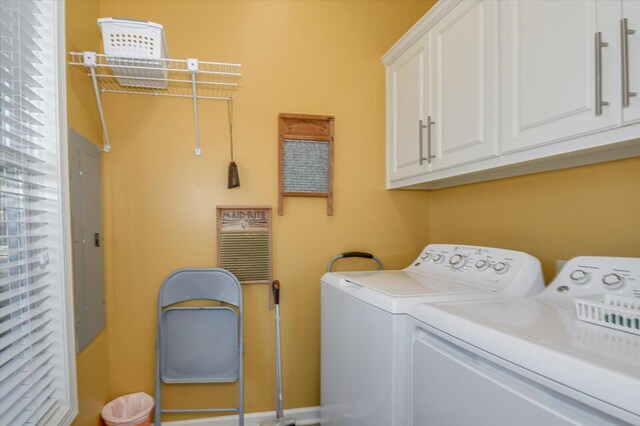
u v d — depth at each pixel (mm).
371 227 2062
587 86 898
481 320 792
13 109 974
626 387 483
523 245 1491
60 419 1108
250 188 1890
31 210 1055
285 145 1907
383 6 2066
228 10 1862
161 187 1793
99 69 1680
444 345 871
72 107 1346
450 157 1451
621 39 815
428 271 1539
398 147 1903
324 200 1994
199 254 1831
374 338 1109
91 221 1518
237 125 1875
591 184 1215
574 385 543
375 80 2057
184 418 1829
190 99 1823
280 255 1934
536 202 1431
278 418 1809
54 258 1162
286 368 1939
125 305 1750
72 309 1225
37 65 1133
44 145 1147
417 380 951
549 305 963
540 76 1039
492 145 1223
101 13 1717
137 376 1762
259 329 1899
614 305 821
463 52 1369
